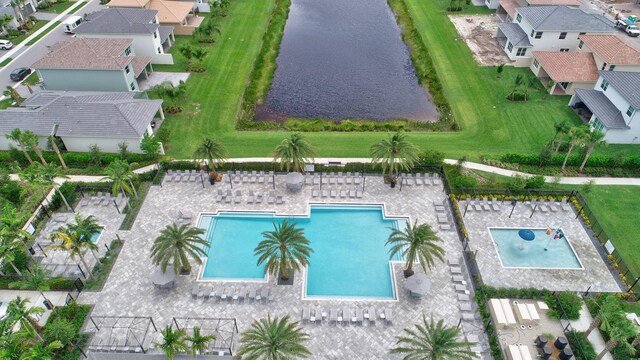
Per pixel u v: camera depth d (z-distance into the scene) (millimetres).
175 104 66562
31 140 50156
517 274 41469
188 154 56594
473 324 36719
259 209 47844
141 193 49938
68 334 34031
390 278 41250
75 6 99062
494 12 97562
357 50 85188
